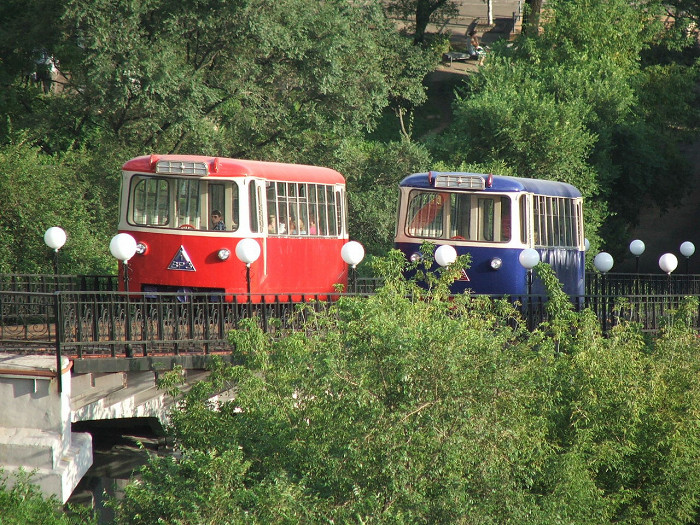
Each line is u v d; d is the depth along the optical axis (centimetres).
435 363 4247
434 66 18725
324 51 12038
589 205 15025
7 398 5169
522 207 7506
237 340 4959
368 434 4150
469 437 4278
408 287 5688
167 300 6762
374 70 13438
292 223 7219
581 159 14862
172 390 5125
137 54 10594
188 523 3969
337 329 5269
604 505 5072
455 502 4066
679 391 5709
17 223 8944
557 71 16200
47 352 5450
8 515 4628
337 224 7812
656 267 18388
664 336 6116
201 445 4794
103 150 11194
